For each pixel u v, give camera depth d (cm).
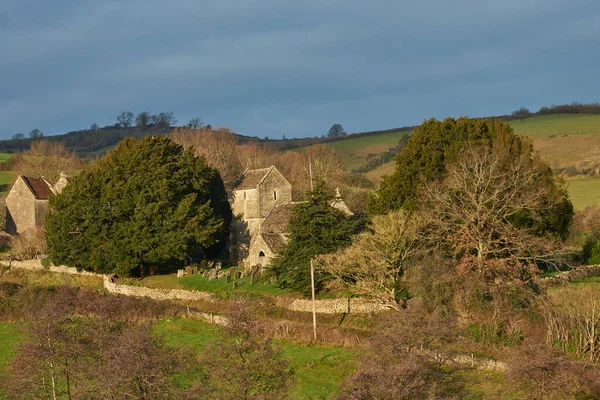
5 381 3819
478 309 4453
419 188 5988
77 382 3350
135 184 6894
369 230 5859
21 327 5259
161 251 6669
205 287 6172
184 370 3194
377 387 2753
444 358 3578
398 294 5347
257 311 5516
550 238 5669
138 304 5816
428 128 6450
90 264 6862
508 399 3316
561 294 4578
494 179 5438
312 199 5819
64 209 7038
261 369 2991
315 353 4569
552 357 3297
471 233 5025
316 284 5669
